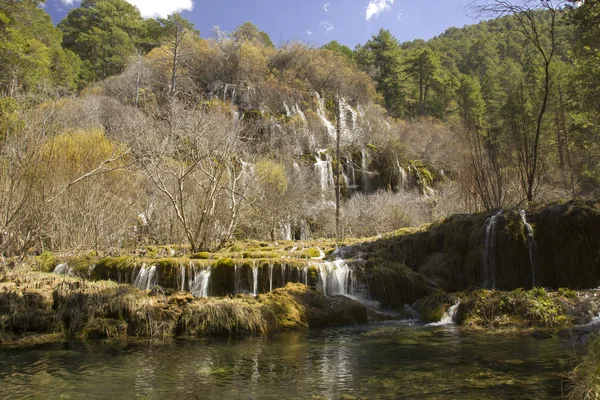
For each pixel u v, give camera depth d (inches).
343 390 219.0
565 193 856.9
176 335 350.9
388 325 395.2
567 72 1028.5
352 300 425.7
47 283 384.5
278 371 253.8
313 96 1835.6
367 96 1987.0
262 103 1589.6
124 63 1867.6
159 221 674.2
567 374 227.8
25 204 483.2
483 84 1898.4
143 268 476.1
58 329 343.9
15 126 487.5
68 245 585.3
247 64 1784.0
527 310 367.2
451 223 546.3
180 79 1421.0
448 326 378.9
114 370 258.4
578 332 319.3
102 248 583.5
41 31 1494.8
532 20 573.3
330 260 516.4
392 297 469.1
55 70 1460.4
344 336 347.6
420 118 1962.4
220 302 375.6
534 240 482.9
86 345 319.9
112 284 391.9
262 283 466.9
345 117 1579.7
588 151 1238.9
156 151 636.1
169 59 1531.7
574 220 471.5
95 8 2439.7
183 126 624.4
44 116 540.7
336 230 823.1
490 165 644.1
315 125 1470.2
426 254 550.9
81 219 592.1
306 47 2066.9
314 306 408.2
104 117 1099.9
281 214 826.8
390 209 829.8
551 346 289.7
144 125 705.6
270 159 969.5
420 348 301.1
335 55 2123.5
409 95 2456.9
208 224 601.6
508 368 245.9
